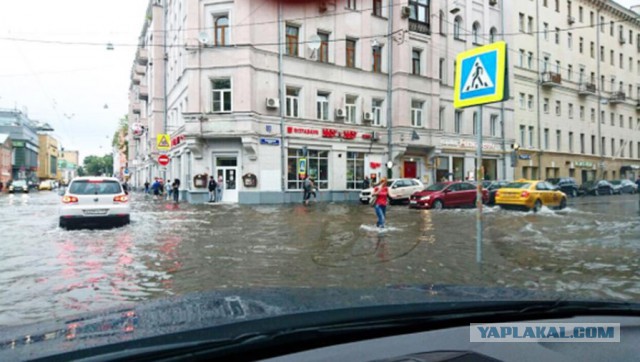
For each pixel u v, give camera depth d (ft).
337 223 45.96
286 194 78.33
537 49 123.44
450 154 102.47
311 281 20.40
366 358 3.78
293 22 80.59
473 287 6.83
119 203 41.11
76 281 20.18
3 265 23.75
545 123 125.90
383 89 91.86
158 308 4.97
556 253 27.86
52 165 337.31
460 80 21.04
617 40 154.30
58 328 4.26
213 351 3.51
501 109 112.47
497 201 64.44
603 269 23.00
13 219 51.31
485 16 108.37
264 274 21.89
